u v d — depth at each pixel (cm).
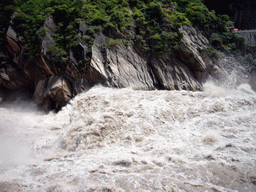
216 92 1264
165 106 1048
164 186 510
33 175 602
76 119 1057
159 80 1577
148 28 1670
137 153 716
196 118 956
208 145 719
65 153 782
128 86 1466
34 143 915
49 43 1598
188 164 607
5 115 1429
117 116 943
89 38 1523
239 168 559
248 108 1000
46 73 1650
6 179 570
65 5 1672
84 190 505
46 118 1445
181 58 1641
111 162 654
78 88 1496
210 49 1684
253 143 700
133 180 543
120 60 1535
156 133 874
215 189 496
